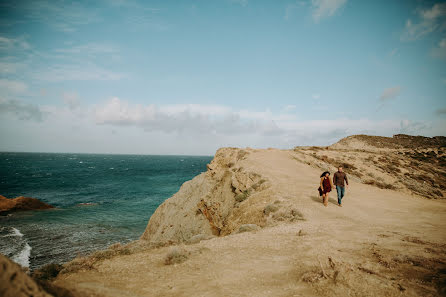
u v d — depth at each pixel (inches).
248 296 130.2
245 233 297.7
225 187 728.3
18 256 739.4
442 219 379.2
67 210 1387.8
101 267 183.3
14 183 2395.4
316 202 462.0
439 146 2317.9
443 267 155.1
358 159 1243.8
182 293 134.3
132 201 1694.1
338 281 141.0
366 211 431.2
